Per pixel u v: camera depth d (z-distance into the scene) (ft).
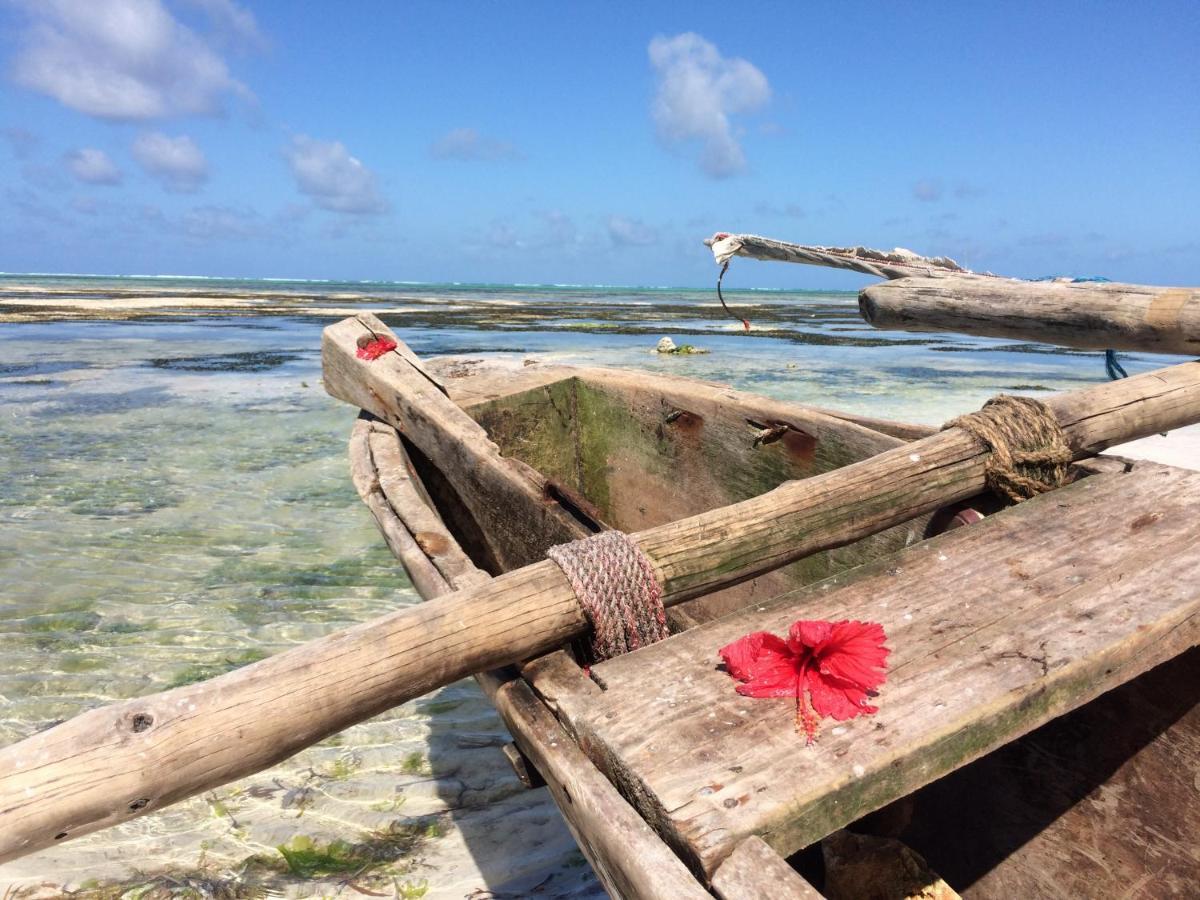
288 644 15.15
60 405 39.73
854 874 6.77
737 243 11.26
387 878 9.38
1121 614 5.89
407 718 13.19
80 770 4.51
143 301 160.66
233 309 139.64
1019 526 7.23
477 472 11.62
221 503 24.12
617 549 6.39
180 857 9.74
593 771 4.96
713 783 4.52
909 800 7.52
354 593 17.62
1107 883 7.30
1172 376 9.05
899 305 10.14
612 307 171.63
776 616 6.16
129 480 26.40
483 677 6.51
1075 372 51.37
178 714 4.85
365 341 15.21
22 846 4.38
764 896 3.86
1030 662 5.41
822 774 4.56
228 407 39.65
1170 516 7.25
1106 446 8.70
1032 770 8.06
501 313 135.03
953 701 5.08
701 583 6.79
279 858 9.73
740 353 63.72
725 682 5.44
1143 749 7.43
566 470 17.02
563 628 6.13
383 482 10.75
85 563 19.17
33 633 15.43
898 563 6.79
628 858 4.20
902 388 43.11
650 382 15.02
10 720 12.45
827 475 7.65
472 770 11.64
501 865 9.59
